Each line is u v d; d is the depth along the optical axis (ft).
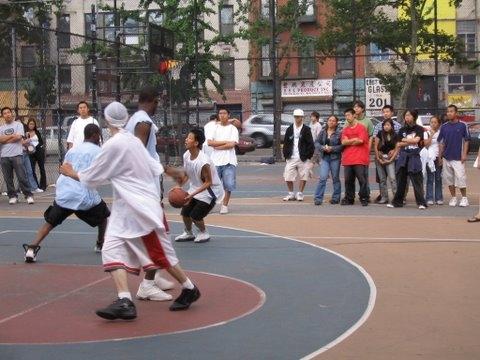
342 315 26.86
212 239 42.55
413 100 145.07
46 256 38.06
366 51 148.77
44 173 69.26
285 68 136.36
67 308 28.04
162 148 94.22
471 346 23.26
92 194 36.91
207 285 31.58
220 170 52.60
